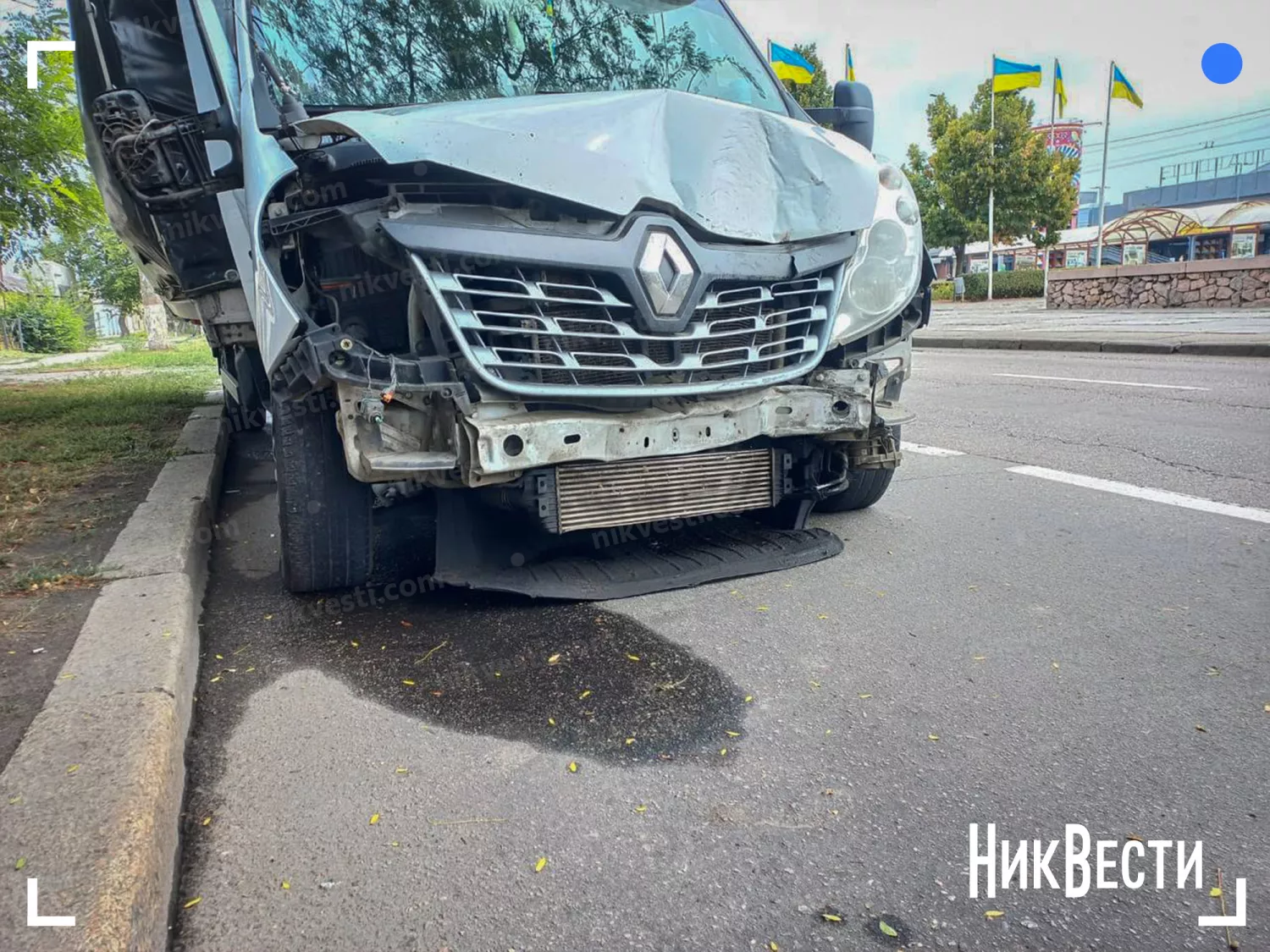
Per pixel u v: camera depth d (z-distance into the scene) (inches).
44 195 380.5
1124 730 96.0
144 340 1520.7
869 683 108.8
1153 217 2053.4
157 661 104.1
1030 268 1649.9
